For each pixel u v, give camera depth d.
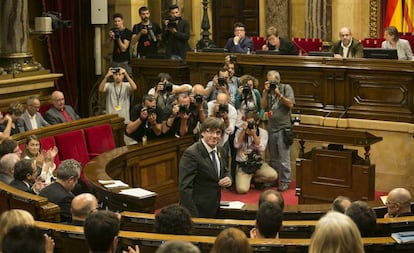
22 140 8.78
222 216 6.78
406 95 9.98
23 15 11.44
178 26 12.07
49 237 4.59
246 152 9.98
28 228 3.71
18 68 11.39
